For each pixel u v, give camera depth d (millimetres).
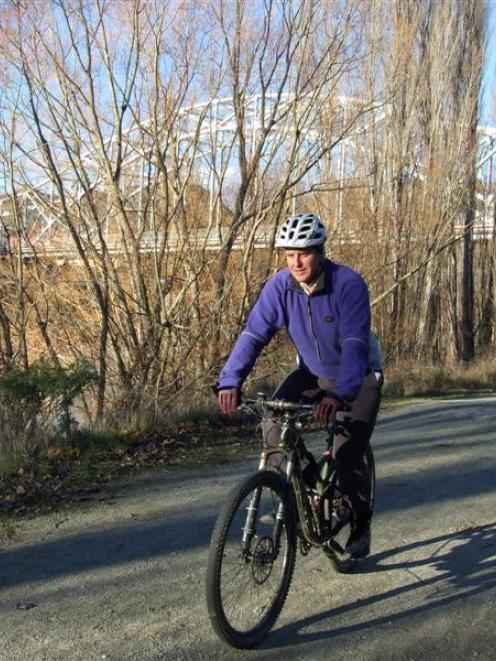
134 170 11094
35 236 10945
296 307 3975
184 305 10883
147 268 11016
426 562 4590
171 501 5844
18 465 6590
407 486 6398
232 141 11281
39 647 3494
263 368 11859
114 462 7145
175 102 10820
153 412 8930
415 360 19281
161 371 10430
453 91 19953
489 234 28594
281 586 3705
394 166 18000
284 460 3795
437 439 8609
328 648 3516
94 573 4375
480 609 3922
